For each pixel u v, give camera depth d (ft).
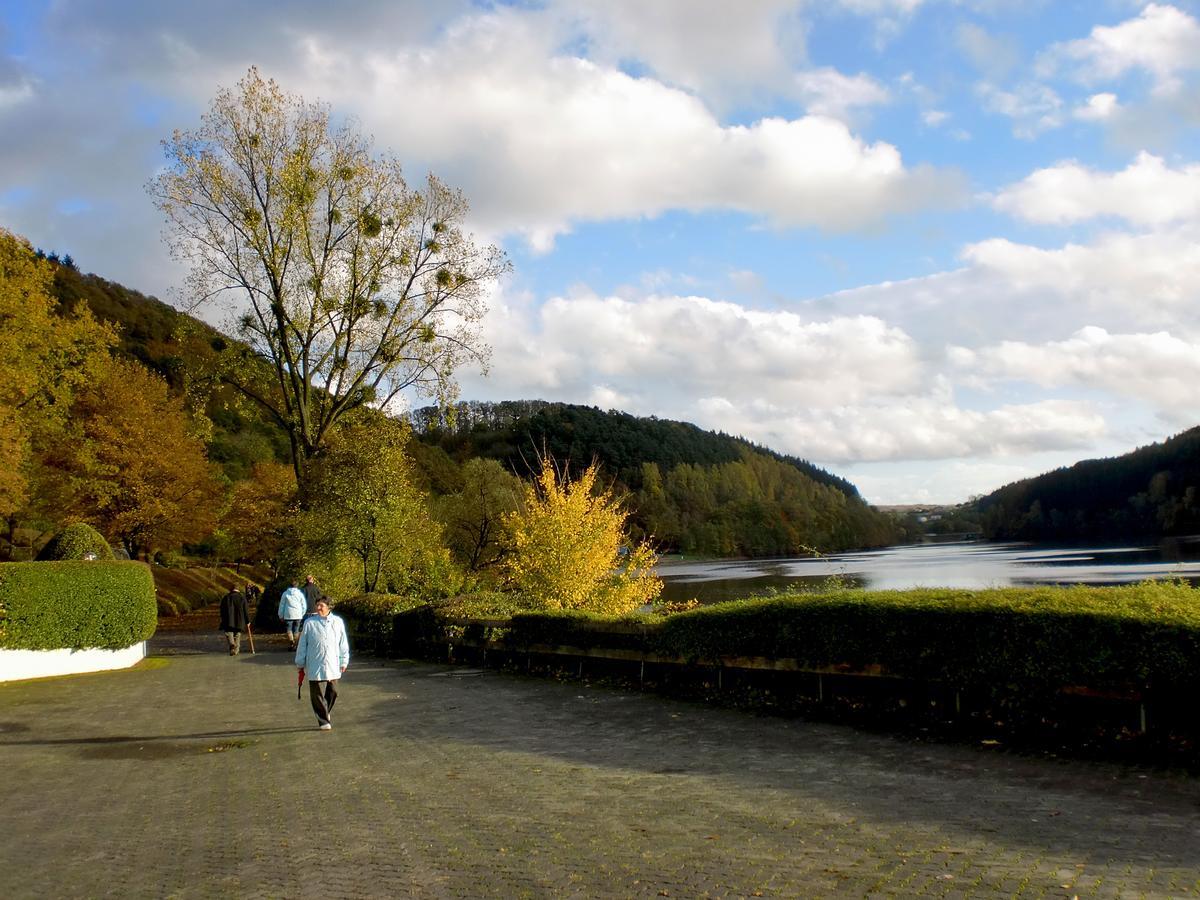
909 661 28.71
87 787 26.12
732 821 18.95
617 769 25.00
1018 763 22.76
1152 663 23.06
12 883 17.49
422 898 15.30
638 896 14.74
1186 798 18.90
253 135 89.92
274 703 41.83
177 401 138.41
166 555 181.37
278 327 93.97
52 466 119.03
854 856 16.14
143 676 54.19
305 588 85.40
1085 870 14.76
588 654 45.14
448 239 95.81
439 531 88.28
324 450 89.40
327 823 20.74
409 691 44.70
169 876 17.47
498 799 22.17
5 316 95.71
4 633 52.90
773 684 34.60
